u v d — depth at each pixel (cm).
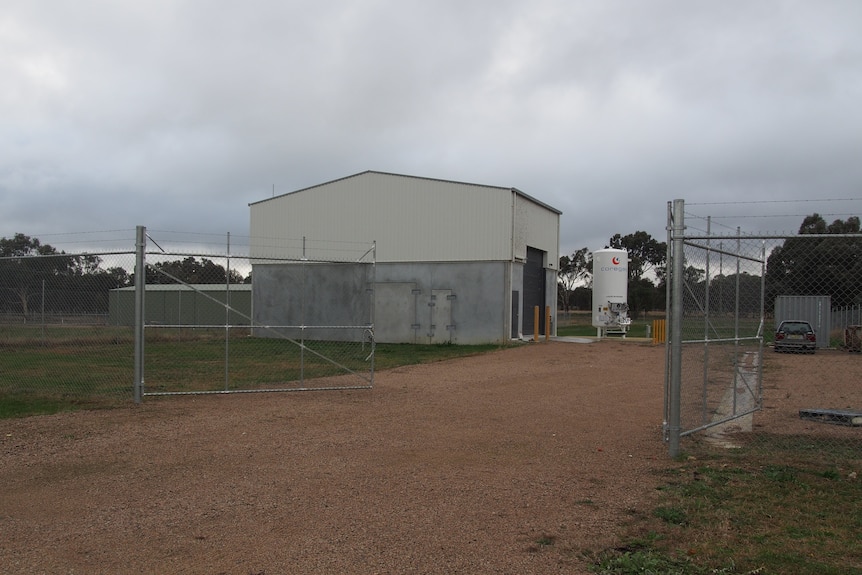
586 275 8056
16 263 1348
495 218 2692
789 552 480
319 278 2973
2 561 470
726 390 1314
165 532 527
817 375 1612
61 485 659
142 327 1137
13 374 1439
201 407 1098
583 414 1062
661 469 712
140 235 1136
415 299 2809
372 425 962
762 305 1035
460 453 794
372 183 2912
